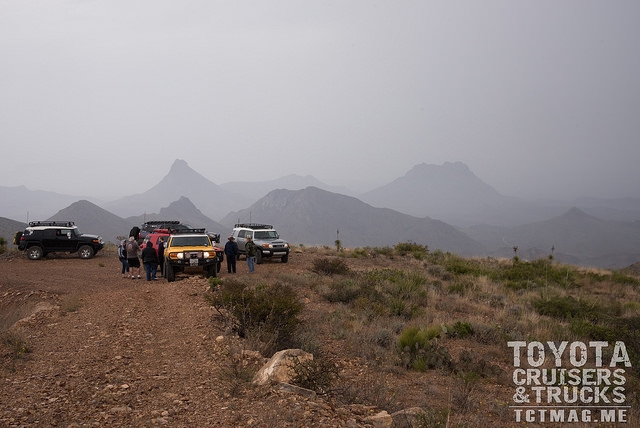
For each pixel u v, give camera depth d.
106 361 7.39
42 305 13.71
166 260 18.11
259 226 26.59
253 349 8.12
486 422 5.92
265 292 10.09
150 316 11.26
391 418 5.30
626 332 11.25
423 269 25.52
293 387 5.90
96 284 17.78
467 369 8.31
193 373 6.80
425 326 11.61
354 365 8.34
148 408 5.28
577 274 25.53
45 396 5.63
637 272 29.56
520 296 18.30
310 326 10.76
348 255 30.53
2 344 8.39
